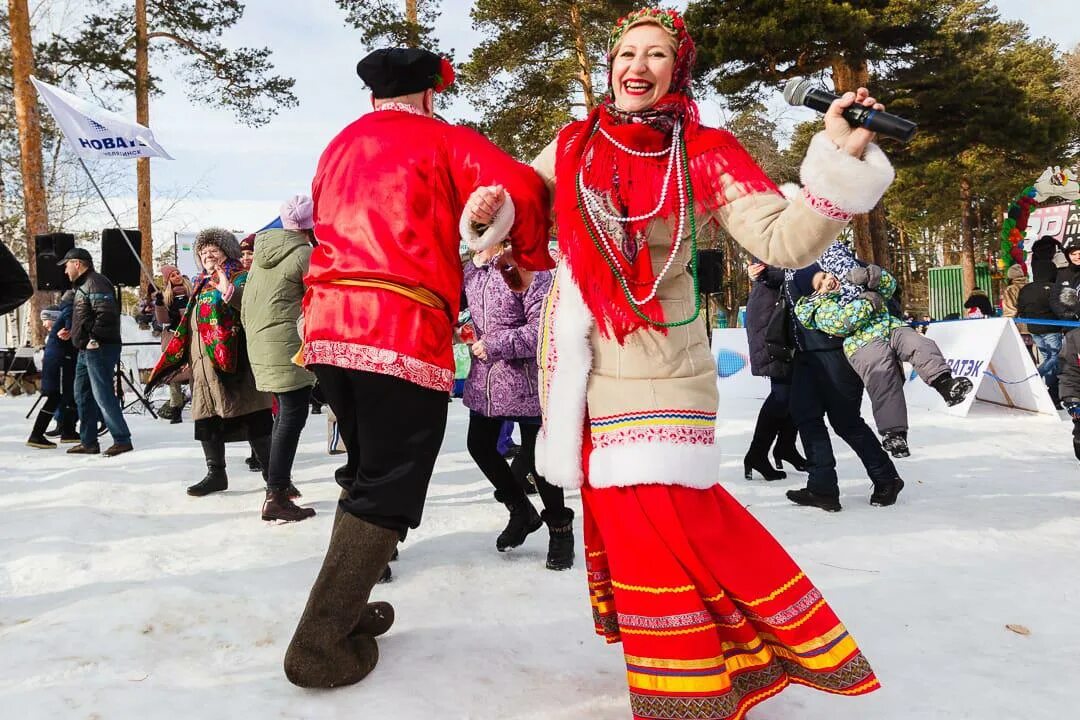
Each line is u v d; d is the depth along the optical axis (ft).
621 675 8.00
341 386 7.79
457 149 7.68
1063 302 30.04
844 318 15.33
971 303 38.11
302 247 14.64
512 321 11.96
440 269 7.62
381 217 7.52
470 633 9.11
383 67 8.14
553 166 7.57
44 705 7.22
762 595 6.30
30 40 56.08
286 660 7.46
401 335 7.41
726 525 6.48
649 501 6.33
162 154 39.91
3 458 22.38
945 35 63.82
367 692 7.57
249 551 12.56
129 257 41.50
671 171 6.63
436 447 7.81
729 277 68.90
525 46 71.82
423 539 13.48
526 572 11.50
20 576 11.27
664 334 6.58
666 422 6.38
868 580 11.03
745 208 6.43
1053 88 112.57
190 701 7.36
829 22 54.44
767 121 72.74
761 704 7.35
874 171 5.70
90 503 15.93
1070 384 20.33
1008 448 22.31
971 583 10.87
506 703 7.38
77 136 38.73
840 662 6.24
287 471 14.73
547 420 6.82
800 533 13.70
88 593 10.50
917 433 25.00
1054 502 15.98
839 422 15.80
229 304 16.33
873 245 65.92
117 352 22.62
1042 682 7.79
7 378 48.96
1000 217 117.39
